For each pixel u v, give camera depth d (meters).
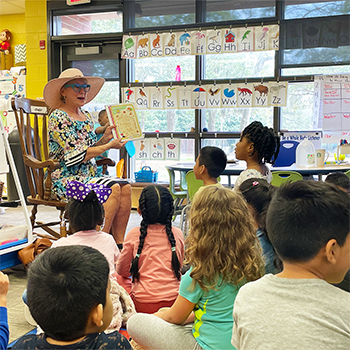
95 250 0.93
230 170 3.68
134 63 5.61
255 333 0.82
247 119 5.28
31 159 2.80
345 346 0.77
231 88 5.15
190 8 5.30
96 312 0.85
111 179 2.75
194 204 1.30
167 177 5.68
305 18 4.91
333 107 4.85
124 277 2.10
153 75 5.55
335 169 3.61
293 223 0.84
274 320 0.81
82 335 0.86
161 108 5.41
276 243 0.87
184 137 5.45
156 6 5.39
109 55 5.58
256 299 0.86
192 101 5.29
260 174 2.30
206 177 2.53
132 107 2.84
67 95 2.83
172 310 1.34
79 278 0.83
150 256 1.79
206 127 5.43
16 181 2.60
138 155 5.60
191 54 5.18
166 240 1.82
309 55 4.96
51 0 5.64
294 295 0.82
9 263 2.52
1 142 2.52
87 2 5.45
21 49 6.16
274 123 5.13
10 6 5.91
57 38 5.69
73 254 0.88
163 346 1.31
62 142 2.73
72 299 0.82
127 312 1.73
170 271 1.78
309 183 0.89
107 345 0.88
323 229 0.82
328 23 4.87
